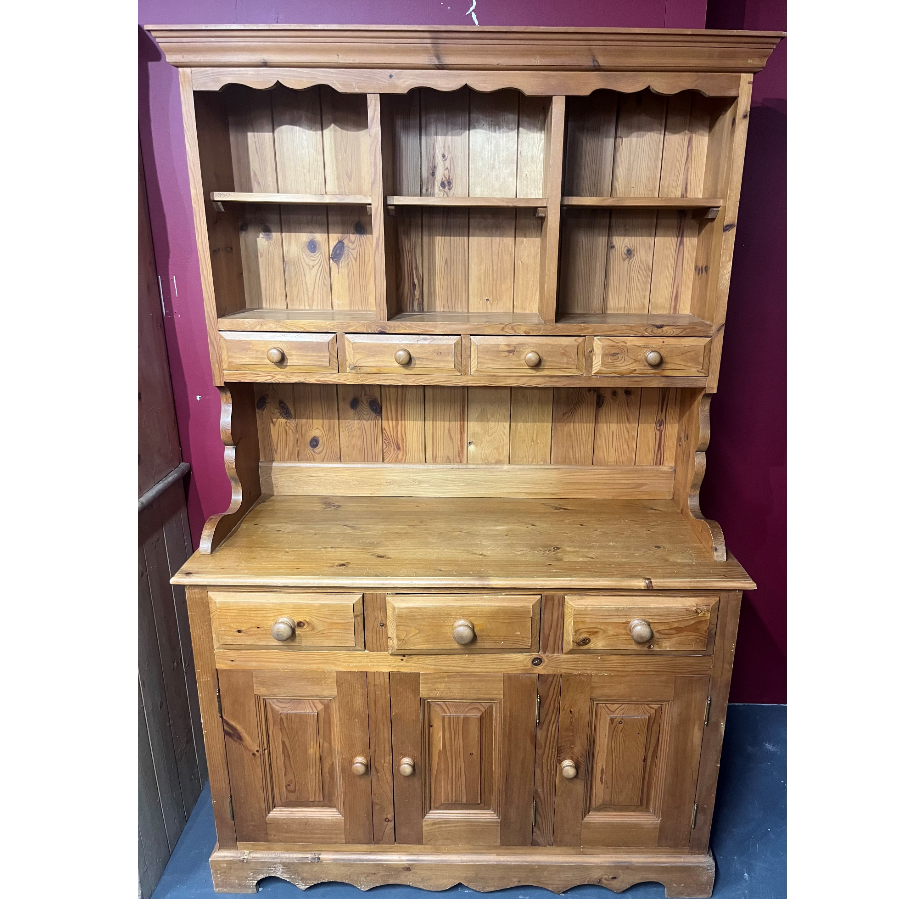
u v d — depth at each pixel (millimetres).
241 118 1510
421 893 1566
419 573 1372
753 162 1675
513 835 1532
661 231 1570
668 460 1751
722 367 1827
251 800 1521
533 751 1471
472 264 1601
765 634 2059
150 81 1573
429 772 1490
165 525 1694
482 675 1421
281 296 1630
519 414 1722
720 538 1440
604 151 1518
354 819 1524
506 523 1610
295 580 1354
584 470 1747
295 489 1785
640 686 1426
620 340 1435
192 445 1816
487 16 1537
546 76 1300
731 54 1269
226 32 1251
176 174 1628
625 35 1239
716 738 1455
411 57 1277
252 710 1460
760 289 1760
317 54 1278
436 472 1759
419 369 1461
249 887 1562
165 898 1549
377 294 1422
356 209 1566
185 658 1791
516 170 1538
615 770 1484
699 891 1539
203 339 1738
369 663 1417
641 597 1370
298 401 1727
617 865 1528
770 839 1684
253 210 1571
